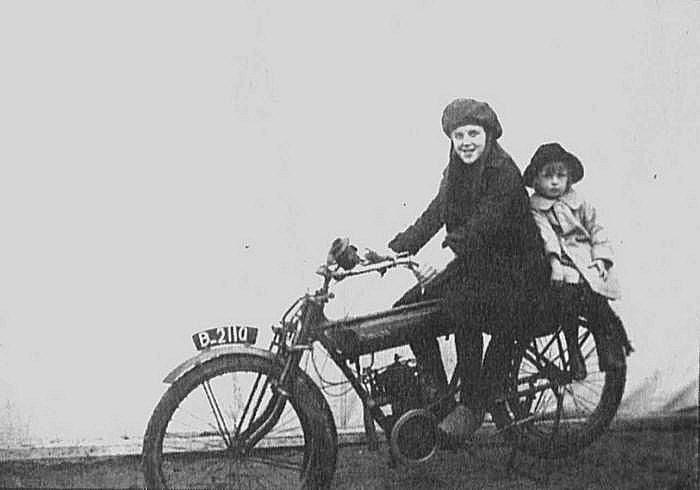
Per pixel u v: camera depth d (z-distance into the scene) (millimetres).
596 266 4766
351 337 4637
